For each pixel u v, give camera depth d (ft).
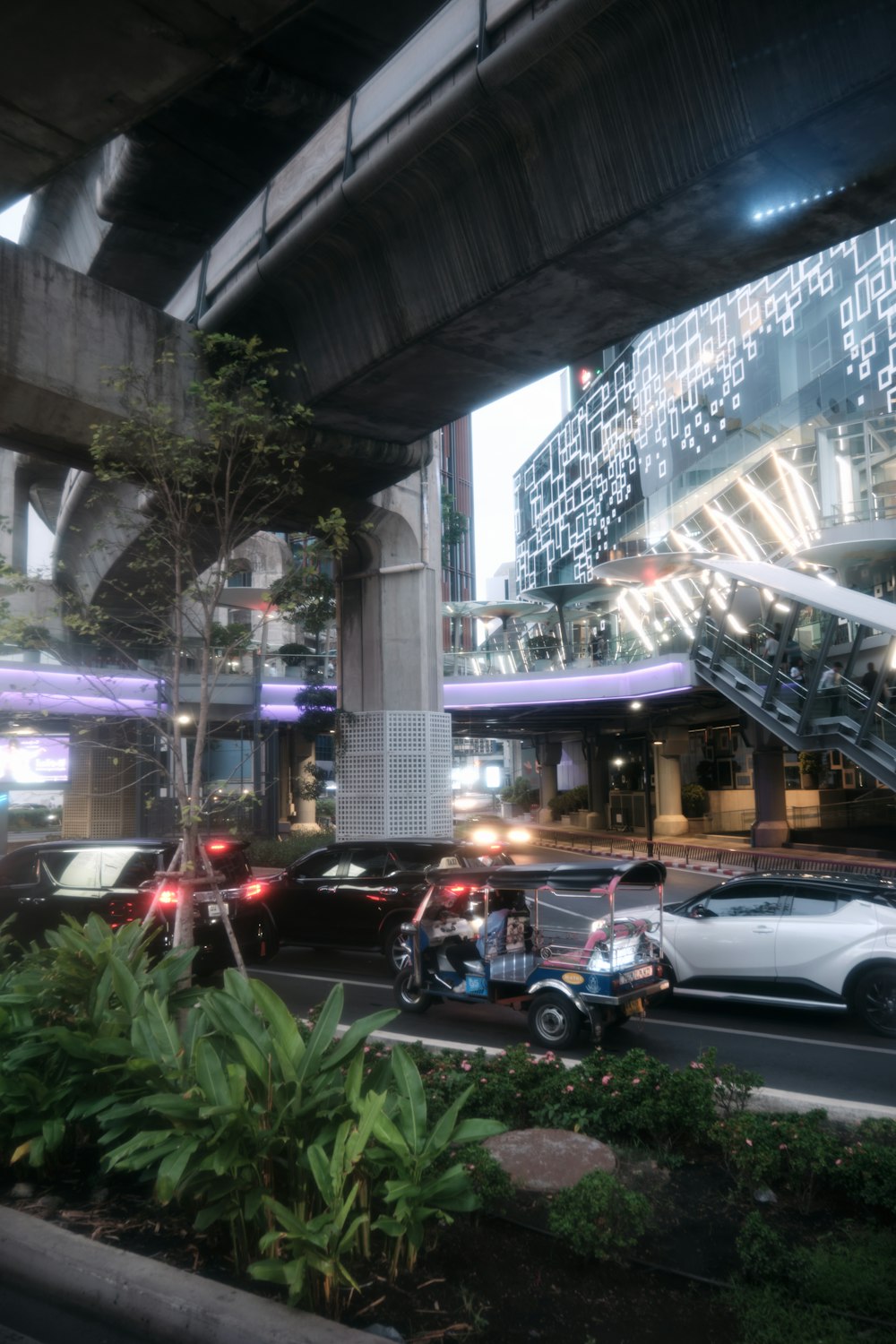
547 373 51.31
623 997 27.63
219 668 39.22
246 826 121.49
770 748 102.83
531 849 122.62
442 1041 29.40
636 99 33.78
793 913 32.09
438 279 44.06
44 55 20.94
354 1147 11.69
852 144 31.91
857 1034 30.22
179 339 53.83
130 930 19.89
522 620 187.21
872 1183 14.48
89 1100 15.92
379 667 77.66
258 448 36.94
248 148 46.78
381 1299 12.12
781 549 129.29
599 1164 16.51
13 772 83.97
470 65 35.78
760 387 207.51
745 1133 16.26
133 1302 12.04
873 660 91.45
